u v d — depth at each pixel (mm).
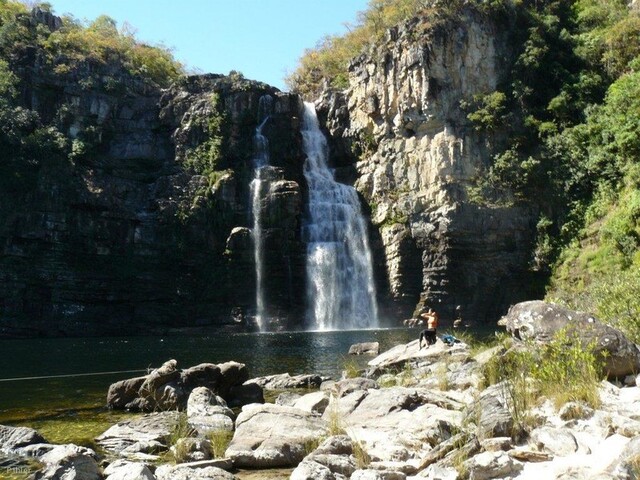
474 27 61875
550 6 70938
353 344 33312
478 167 58562
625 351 12016
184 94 66188
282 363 25969
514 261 56938
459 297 56656
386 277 59344
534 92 63188
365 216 62188
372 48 65562
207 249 58688
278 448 10195
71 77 63562
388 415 11570
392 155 61875
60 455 10062
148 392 15344
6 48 62844
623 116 54812
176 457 10422
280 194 59312
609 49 64188
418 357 20312
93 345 39812
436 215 57781
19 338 51344
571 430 9141
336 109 68375
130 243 57719
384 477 8148
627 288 18906
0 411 15508
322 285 58906
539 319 13250
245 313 56719
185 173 61469
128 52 72438
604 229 51125
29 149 56688
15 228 53906
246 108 64375
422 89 59688
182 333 55062
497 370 13289
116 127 64688
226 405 14594
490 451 8516
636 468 7105
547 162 57875
